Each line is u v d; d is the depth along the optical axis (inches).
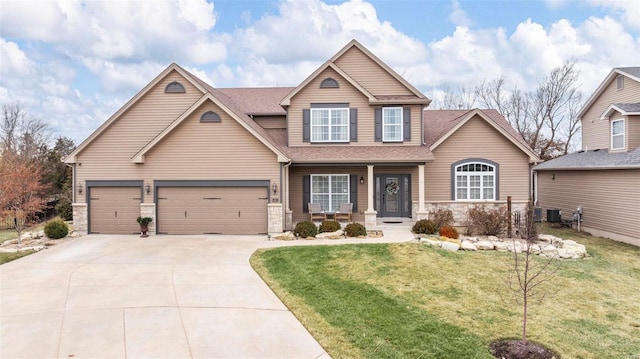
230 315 287.6
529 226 484.7
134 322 273.6
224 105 594.6
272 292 338.6
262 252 476.1
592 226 676.1
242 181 605.3
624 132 660.7
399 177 701.3
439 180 699.4
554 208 819.4
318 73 687.1
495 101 1549.0
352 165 645.3
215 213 612.4
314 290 342.0
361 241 524.4
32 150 1417.3
